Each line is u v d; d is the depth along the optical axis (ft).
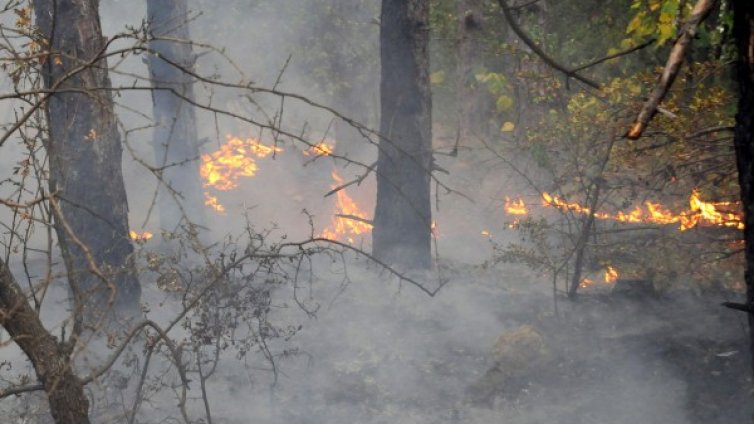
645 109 15.19
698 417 29.37
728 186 38.14
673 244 42.29
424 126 48.75
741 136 19.60
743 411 29.27
